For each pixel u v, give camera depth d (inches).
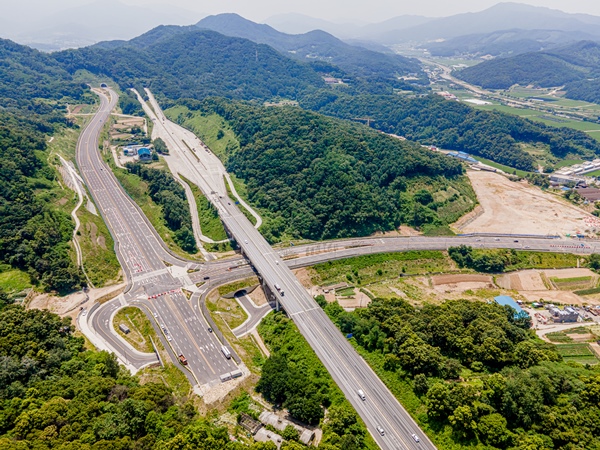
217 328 7455.7
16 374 5142.7
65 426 4394.7
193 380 6220.5
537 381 4953.3
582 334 7396.7
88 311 7628.0
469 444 4598.9
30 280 7760.8
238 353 6875.0
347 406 5334.6
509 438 4505.4
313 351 6397.6
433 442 4798.2
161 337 7130.9
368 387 5664.4
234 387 6048.2
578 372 5354.3
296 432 4980.3
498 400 4817.9
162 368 6466.5
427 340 6117.1
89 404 4788.4
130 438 4488.2
